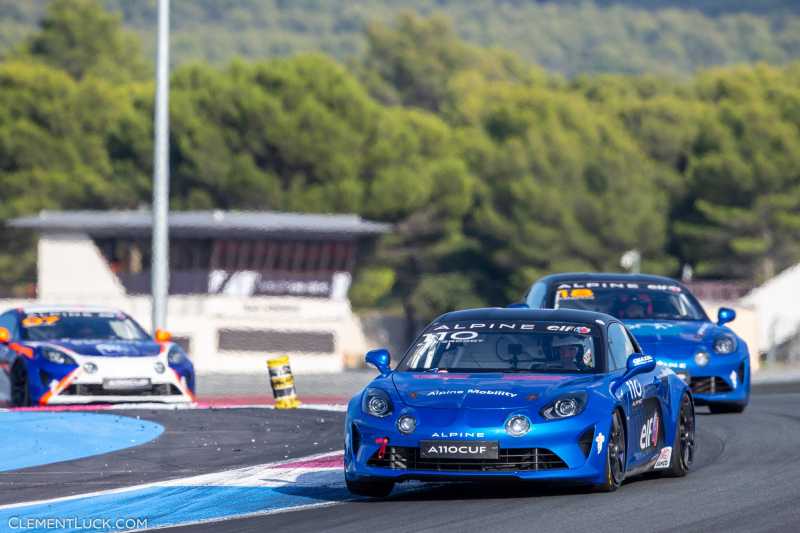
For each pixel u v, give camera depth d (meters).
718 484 38.22
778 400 73.00
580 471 34.59
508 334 39.00
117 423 56.62
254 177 196.62
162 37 91.31
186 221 150.25
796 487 36.97
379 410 35.50
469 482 35.84
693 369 59.75
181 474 42.22
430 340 39.34
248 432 54.97
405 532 30.66
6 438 51.16
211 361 145.62
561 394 35.28
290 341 147.75
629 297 63.47
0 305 150.88
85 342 67.44
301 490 38.09
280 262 153.00
